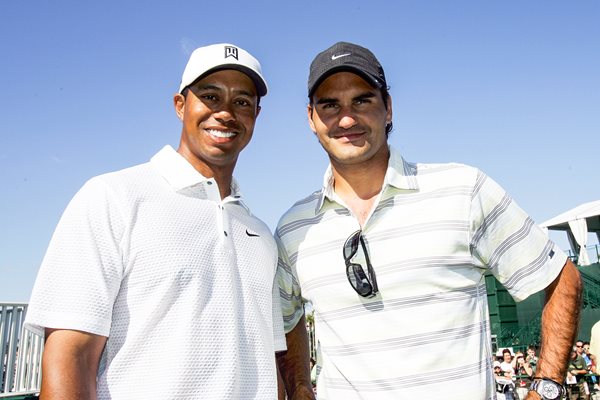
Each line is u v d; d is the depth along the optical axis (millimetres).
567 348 2551
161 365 2074
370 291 2625
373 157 2885
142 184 2307
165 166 2428
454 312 2584
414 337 2553
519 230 2660
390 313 2605
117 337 2105
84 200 2146
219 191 2670
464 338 2572
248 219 2703
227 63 2613
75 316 1976
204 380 2129
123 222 2162
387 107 3105
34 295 2023
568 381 13969
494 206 2670
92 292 2020
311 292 2871
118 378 2049
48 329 2012
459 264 2635
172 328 2127
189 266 2215
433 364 2512
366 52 2941
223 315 2254
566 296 2613
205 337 2174
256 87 2777
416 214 2689
